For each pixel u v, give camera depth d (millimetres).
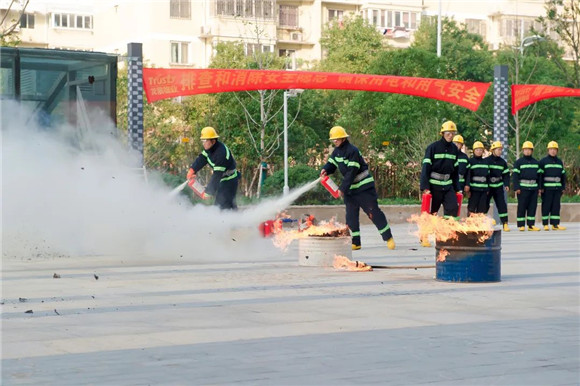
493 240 11711
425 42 55188
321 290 10930
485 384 5906
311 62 56938
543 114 41906
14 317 8805
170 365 6480
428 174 17125
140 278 12227
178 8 61906
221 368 6379
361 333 7859
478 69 50906
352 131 40281
